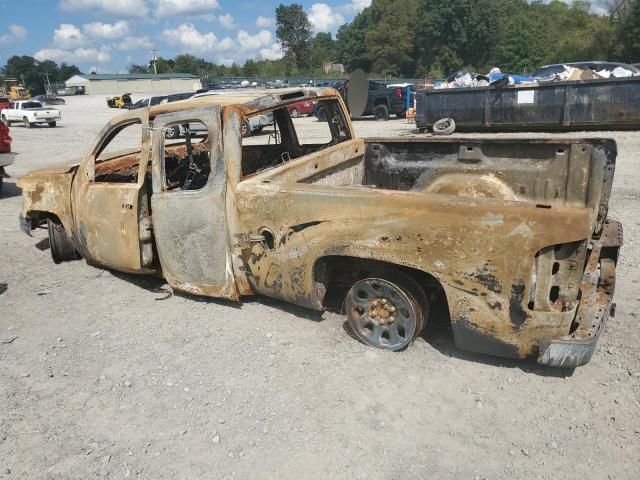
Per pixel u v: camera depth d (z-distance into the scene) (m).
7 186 11.20
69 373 3.77
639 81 12.97
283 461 2.85
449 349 3.74
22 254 6.43
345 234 3.56
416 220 3.29
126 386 3.57
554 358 3.09
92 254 5.30
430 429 3.02
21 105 28.94
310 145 5.56
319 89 4.99
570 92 13.69
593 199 4.24
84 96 83.38
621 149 11.64
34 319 4.63
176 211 4.36
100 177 5.59
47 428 3.20
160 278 5.31
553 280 3.09
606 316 3.30
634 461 2.72
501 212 3.05
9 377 3.75
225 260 4.24
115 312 4.67
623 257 5.35
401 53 82.00
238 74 106.81
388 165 5.32
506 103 14.48
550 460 2.76
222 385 3.52
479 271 3.16
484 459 2.79
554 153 4.38
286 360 3.74
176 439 3.06
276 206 3.83
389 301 3.65
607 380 3.33
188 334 4.19
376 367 3.59
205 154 5.41
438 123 15.19
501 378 3.40
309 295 3.90
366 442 2.95
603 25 57.28
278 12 103.81
